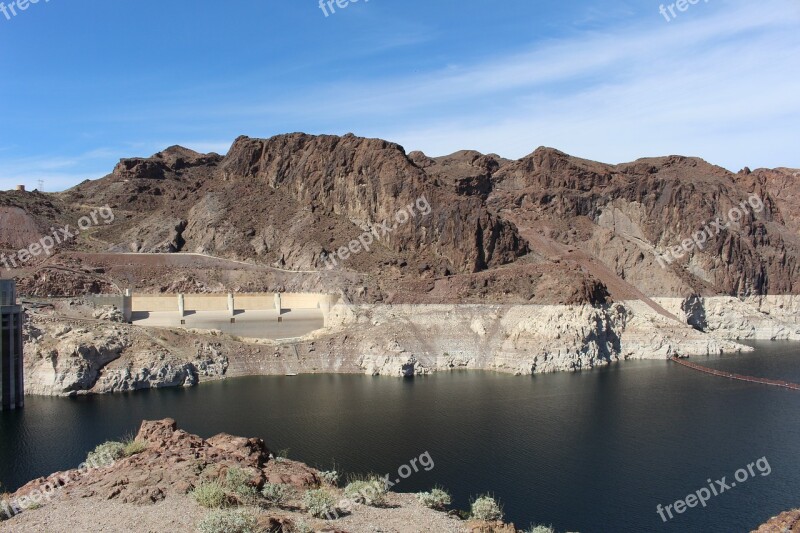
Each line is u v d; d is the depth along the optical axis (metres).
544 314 191.38
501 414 126.00
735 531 75.19
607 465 96.19
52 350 145.50
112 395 142.75
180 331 176.12
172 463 48.22
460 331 189.88
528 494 83.94
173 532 37.50
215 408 128.38
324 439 105.38
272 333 193.88
